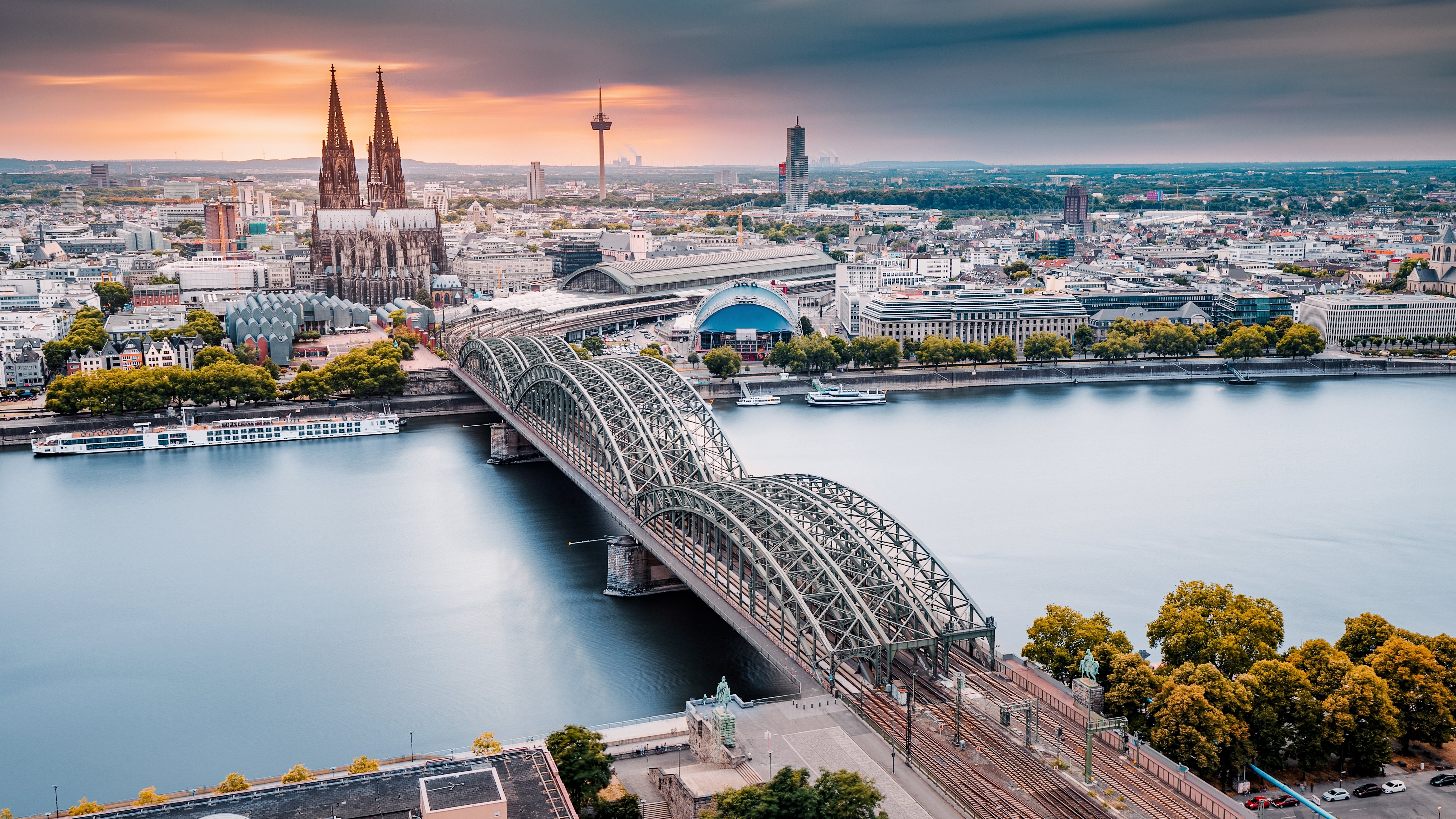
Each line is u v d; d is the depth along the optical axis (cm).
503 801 18375
